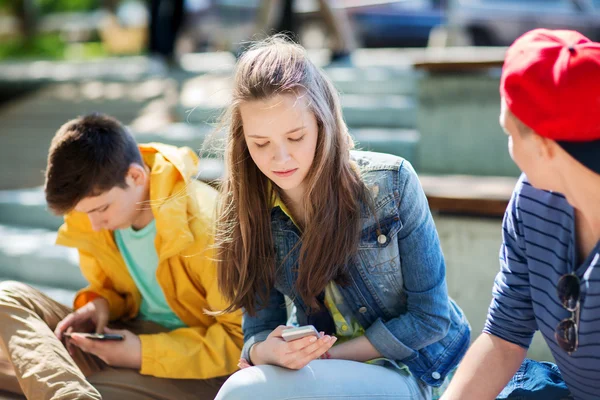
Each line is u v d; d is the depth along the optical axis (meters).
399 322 1.72
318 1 5.70
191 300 2.12
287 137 1.57
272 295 1.86
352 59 5.86
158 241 2.05
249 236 1.73
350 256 1.70
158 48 6.73
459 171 3.44
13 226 4.06
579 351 1.39
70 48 11.96
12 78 6.59
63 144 1.96
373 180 1.70
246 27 8.10
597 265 1.31
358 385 1.58
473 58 3.29
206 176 3.11
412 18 7.07
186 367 2.01
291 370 1.57
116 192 2.00
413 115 4.30
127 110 5.24
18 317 1.97
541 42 1.25
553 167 1.28
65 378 1.84
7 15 12.61
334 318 1.79
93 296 2.26
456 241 2.73
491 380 1.58
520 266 1.53
